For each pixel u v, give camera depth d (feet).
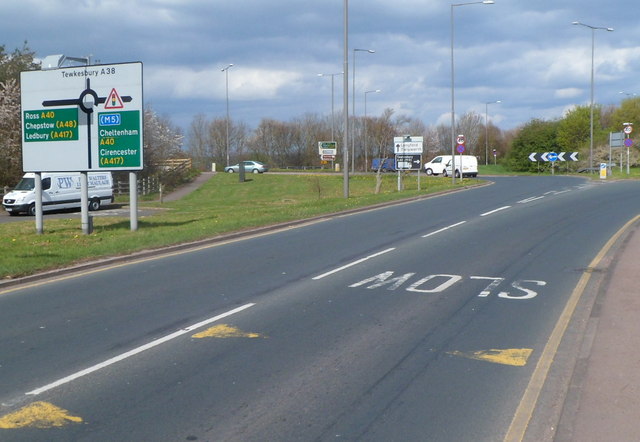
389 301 35.76
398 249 55.36
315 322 31.24
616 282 38.34
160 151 193.26
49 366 24.75
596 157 245.65
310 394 21.65
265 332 29.48
